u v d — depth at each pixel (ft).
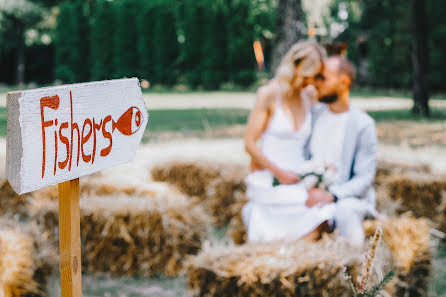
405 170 20.53
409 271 11.99
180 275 14.44
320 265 9.75
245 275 9.74
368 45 99.14
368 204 12.32
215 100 76.95
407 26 89.81
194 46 97.55
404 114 55.67
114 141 5.91
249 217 12.99
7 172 4.70
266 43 106.63
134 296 12.98
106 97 5.69
